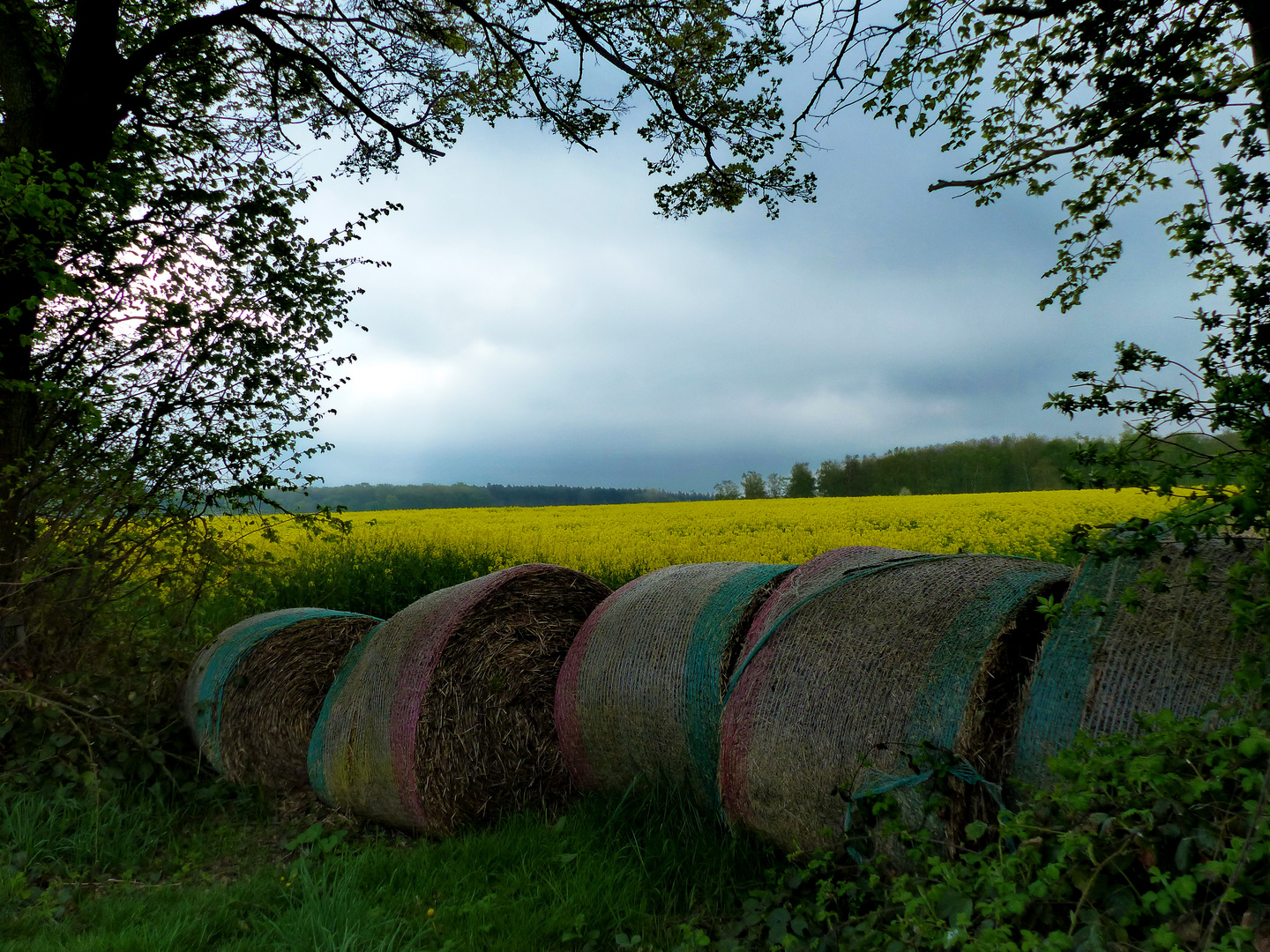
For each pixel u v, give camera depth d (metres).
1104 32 3.63
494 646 4.79
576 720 4.45
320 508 6.25
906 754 2.89
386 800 4.45
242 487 5.89
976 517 19.08
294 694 5.46
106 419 5.56
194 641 6.27
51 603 5.25
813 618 3.56
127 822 4.30
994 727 2.97
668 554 13.07
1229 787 1.91
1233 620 2.33
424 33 8.13
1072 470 2.65
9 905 3.33
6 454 5.32
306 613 5.85
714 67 7.96
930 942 2.10
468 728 4.59
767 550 13.52
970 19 4.09
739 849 3.56
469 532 17.58
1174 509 2.21
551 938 3.08
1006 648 3.10
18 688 4.63
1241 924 1.64
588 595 5.30
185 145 6.66
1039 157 3.80
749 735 3.45
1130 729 2.51
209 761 5.02
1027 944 1.79
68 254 5.28
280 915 3.29
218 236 5.62
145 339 5.48
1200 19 3.34
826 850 3.15
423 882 3.56
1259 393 2.22
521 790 4.77
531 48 8.34
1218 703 2.34
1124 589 2.76
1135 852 1.95
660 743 4.03
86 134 5.75
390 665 4.64
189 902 3.39
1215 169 2.64
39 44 6.27
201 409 5.82
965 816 2.83
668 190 8.95
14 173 4.45
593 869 3.51
